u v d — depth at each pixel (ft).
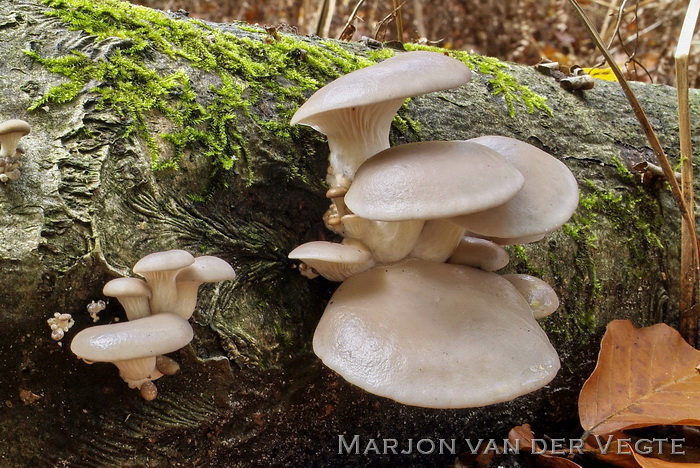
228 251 1.62
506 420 1.82
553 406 1.86
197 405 1.60
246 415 1.63
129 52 1.63
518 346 1.53
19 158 1.50
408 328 1.52
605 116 1.96
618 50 4.16
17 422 1.53
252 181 1.66
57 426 1.54
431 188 1.47
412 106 1.81
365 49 1.92
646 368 1.72
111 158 1.55
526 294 1.68
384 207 1.47
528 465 1.78
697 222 1.94
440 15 4.38
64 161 1.52
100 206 1.52
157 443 1.59
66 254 1.49
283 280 1.66
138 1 4.54
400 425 1.75
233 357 1.60
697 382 1.69
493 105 1.88
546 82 1.98
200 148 1.62
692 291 1.88
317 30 3.20
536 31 4.47
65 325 1.50
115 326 1.44
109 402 1.55
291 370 1.64
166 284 1.49
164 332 1.44
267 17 4.55
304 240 1.70
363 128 1.59
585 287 1.86
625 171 1.91
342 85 1.50
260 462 1.68
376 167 1.53
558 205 1.58
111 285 1.46
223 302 1.60
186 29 1.71
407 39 4.29
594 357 1.87
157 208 1.57
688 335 1.89
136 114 1.59
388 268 1.62
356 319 1.54
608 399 1.70
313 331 1.66
